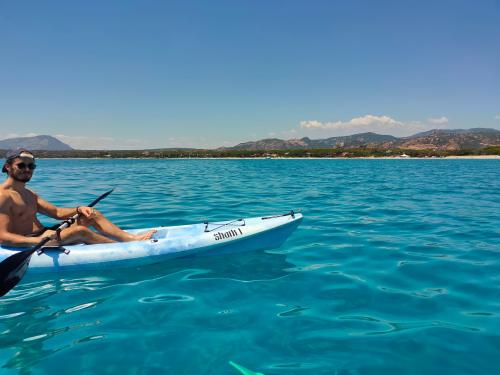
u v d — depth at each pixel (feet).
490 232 20.98
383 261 15.33
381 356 8.05
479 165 150.92
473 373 7.45
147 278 13.16
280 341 8.70
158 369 7.55
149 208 30.45
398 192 43.14
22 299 11.35
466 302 11.05
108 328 9.40
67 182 58.70
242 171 102.58
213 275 13.48
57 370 7.57
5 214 13.11
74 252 13.67
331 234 20.49
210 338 8.84
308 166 147.74
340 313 10.29
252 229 16.03
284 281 12.89
